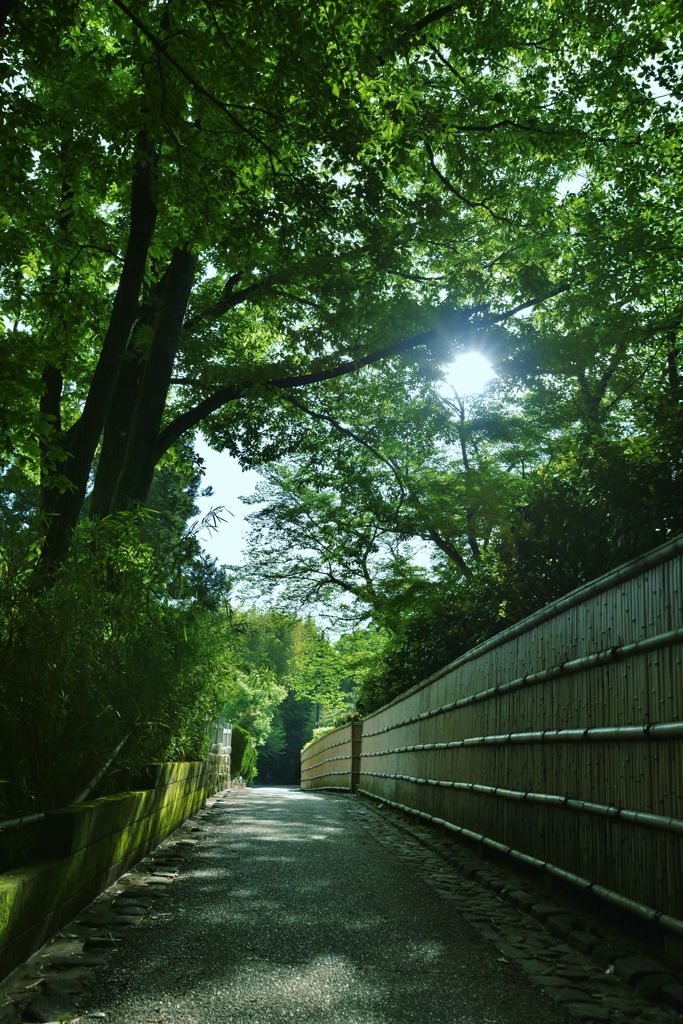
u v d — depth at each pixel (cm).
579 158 1505
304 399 1775
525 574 954
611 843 507
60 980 361
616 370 1469
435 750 1112
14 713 458
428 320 1413
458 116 1303
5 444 888
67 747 517
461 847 902
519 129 1368
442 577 1623
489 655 845
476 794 871
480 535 1631
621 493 722
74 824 456
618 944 456
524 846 689
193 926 471
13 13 806
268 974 386
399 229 1299
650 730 446
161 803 793
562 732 596
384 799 1591
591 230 1452
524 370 1466
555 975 406
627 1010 355
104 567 639
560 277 1570
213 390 1445
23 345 942
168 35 890
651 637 462
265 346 1812
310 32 866
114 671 580
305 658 3362
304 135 1002
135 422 1177
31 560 552
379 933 478
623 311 1423
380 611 1819
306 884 624
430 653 1478
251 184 1151
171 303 1219
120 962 395
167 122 912
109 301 1404
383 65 1049
